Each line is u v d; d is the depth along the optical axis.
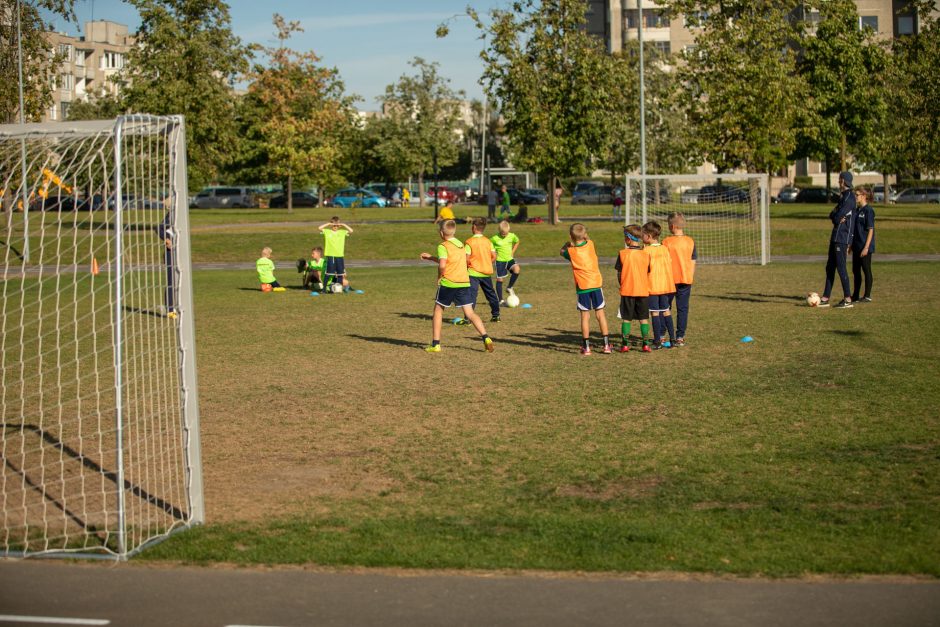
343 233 22.02
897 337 13.55
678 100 41.28
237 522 6.48
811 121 40.94
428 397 10.39
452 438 8.62
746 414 9.23
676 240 13.42
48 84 34.28
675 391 10.39
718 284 22.23
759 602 5.02
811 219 40.75
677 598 5.09
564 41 40.03
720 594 5.13
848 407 9.39
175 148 6.57
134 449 8.52
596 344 13.89
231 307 19.28
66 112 75.50
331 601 5.13
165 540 6.13
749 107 38.28
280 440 8.68
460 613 4.94
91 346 14.28
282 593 5.26
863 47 47.22
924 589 5.16
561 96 39.97
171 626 4.86
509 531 6.17
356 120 77.06
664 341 13.69
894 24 74.94
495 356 13.01
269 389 10.96
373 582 5.39
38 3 33.00
